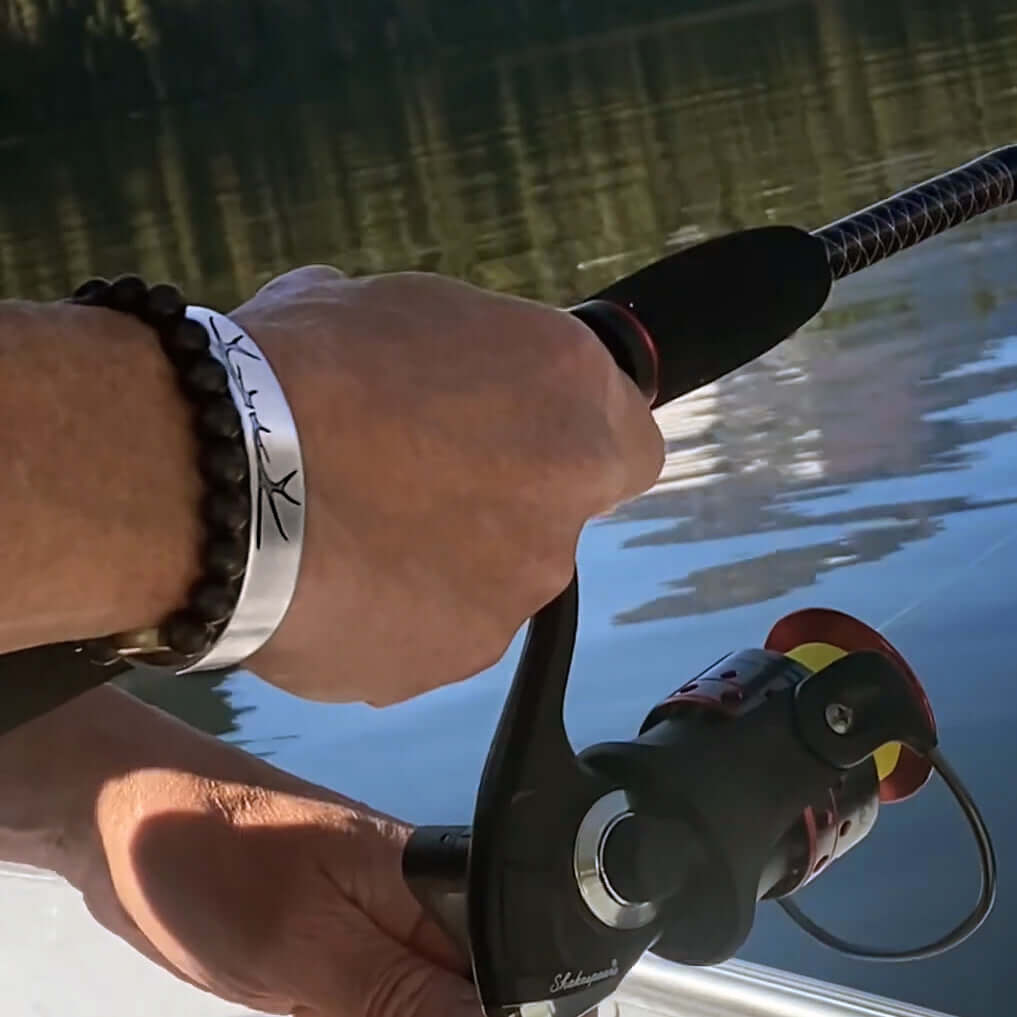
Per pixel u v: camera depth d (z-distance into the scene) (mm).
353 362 542
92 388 501
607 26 19172
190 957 852
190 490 508
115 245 11789
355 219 10211
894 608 2062
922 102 8727
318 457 526
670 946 709
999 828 1374
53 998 1149
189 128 19781
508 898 633
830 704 745
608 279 6887
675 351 687
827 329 3465
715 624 2189
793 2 16266
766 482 2656
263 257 9703
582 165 9781
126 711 935
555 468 565
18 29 22391
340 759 1966
